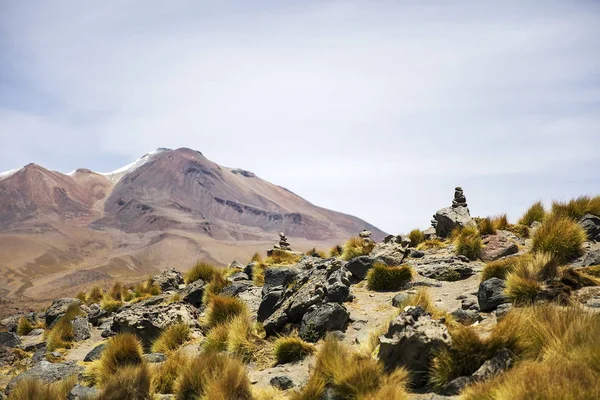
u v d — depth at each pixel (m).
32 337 23.42
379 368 8.90
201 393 9.95
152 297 24.03
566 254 14.75
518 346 8.57
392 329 9.34
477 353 8.63
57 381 13.05
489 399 7.15
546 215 20.53
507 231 20.34
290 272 18.64
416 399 8.28
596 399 6.37
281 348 12.23
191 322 17.12
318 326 12.95
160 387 11.16
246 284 21.72
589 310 9.95
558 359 7.56
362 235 22.86
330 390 8.85
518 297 11.59
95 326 22.55
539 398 6.57
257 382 10.89
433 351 8.84
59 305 27.12
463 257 17.92
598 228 16.83
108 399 10.28
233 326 14.14
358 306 14.91
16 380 13.95
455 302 13.69
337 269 15.38
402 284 16.55
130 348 13.63
